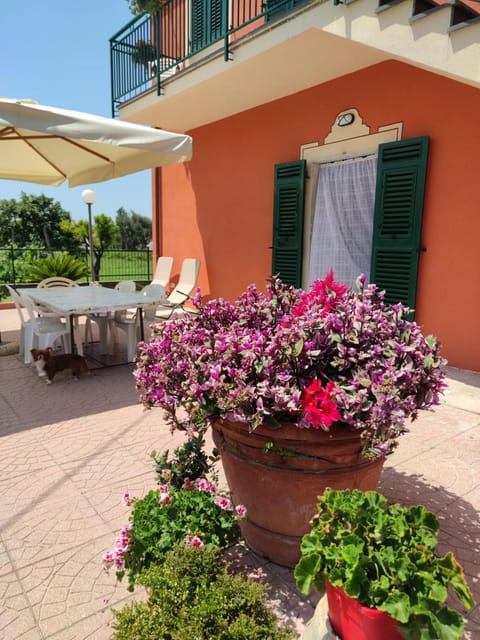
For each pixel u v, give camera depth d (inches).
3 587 70.1
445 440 122.0
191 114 271.3
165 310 304.7
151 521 63.7
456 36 124.8
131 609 53.9
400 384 62.7
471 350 170.2
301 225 228.4
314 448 63.4
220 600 50.1
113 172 215.5
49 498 94.2
